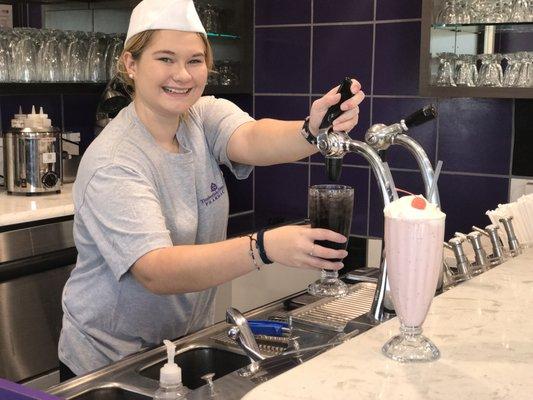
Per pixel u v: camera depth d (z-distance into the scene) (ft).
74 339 5.96
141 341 5.98
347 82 5.01
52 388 4.33
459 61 9.83
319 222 4.66
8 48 10.16
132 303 5.71
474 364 3.56
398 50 11.37
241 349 4.82
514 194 10.65
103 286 5.76
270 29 12.60
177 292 4.90
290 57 12.46
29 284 9.24
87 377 4.50
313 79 12.28
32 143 10.16
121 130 5.61
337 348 3.82
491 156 10.78
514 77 9.45
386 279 4.80
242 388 4.01
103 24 11.54
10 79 10.20
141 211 5.06
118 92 10.64
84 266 5.86
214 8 12.03
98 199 5.21
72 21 11.69
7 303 9.02
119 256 5.06
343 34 11.87
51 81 10.57
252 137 6.14
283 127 5.96
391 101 11.54
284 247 4.44
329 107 5.18
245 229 11.80
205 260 4.66
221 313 11.12
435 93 9.86
